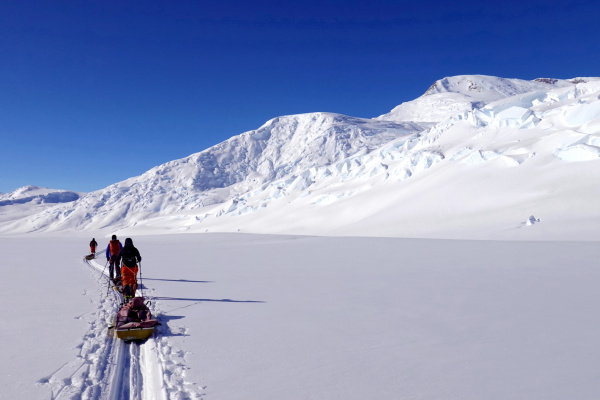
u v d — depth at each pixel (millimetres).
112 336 7977
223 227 126875
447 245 26969
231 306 10203
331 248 28234
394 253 23094
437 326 7844
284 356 6359
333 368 5781
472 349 6422
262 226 113062
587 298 10023
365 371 5637
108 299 11766
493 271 14969
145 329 7672
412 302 10102
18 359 6418
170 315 9375
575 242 25781
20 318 9172
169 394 4988
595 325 7566
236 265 19594
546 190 61281
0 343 7250
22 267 19906
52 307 10398
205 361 6203
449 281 13070
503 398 4645
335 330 7781
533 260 17703
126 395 5297
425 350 6461
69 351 6852
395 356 6227
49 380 5559
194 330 8008
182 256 25594
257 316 9055
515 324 7789
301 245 32125
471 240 31828
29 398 4945
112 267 14734
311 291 12000
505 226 50469
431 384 5117
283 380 5383
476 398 4668
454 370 5570
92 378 5727
